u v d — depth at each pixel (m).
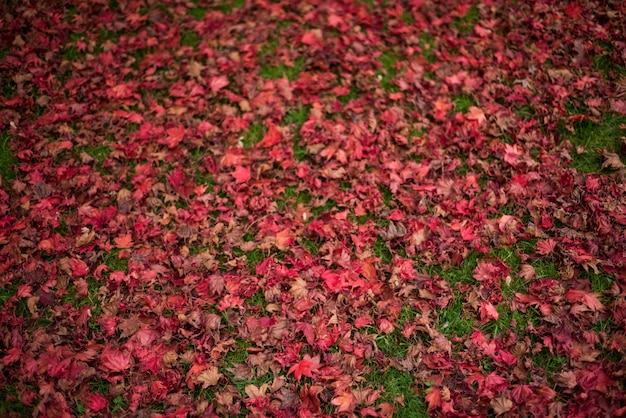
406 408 3.28
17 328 3.44
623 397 3.08
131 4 5.34
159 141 4.43
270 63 5.03
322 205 4.13
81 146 4.43
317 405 3.20
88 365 3.34
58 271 3.73
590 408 3.07
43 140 4.39
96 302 3.66
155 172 4.29
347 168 4.29
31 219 3.92
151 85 4.82
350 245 3.91
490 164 4.25
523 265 3.72
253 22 5.32
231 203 4.14
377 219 4.05
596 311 3.45
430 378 3.33
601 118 4.39
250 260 3.87
